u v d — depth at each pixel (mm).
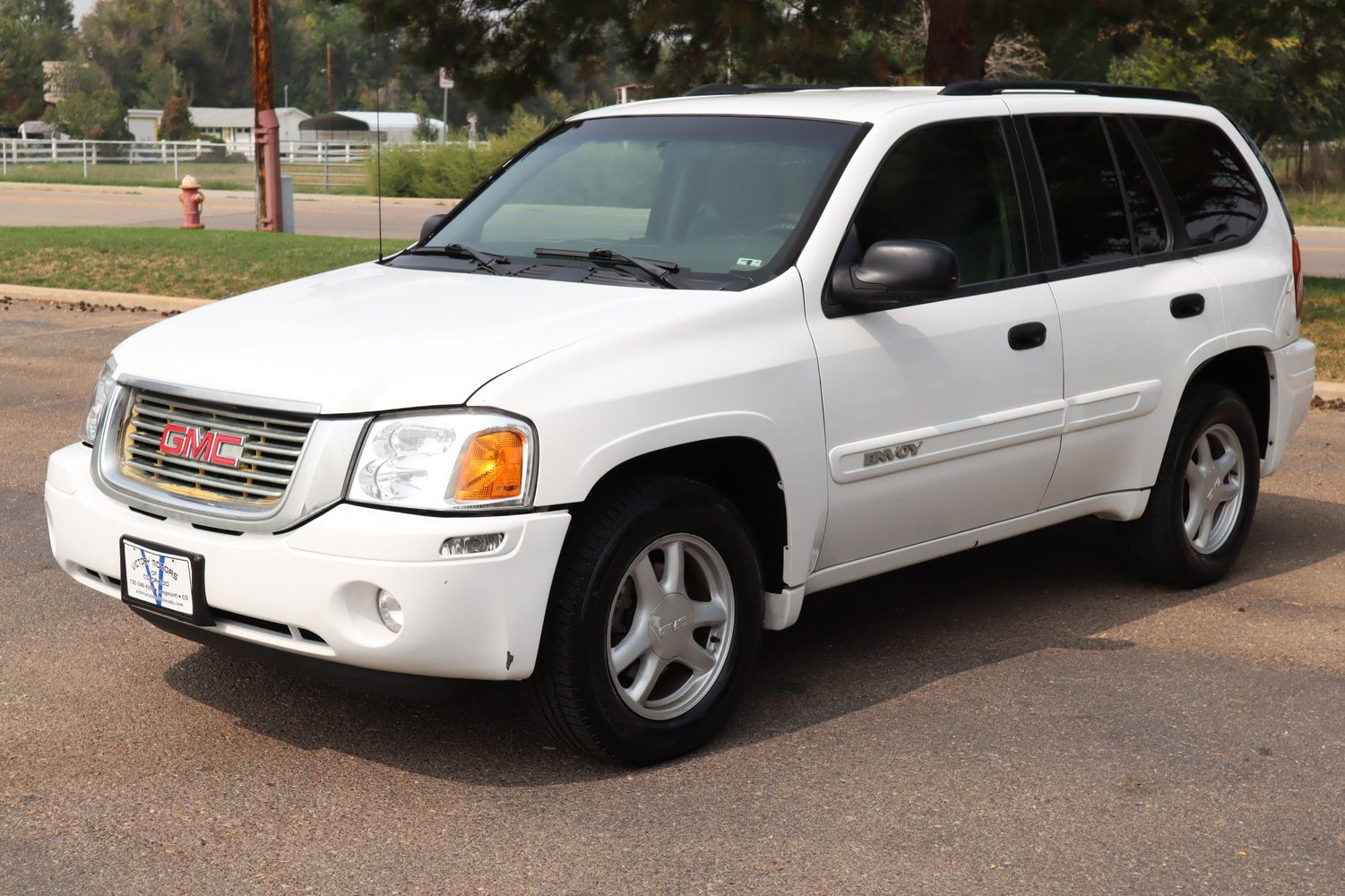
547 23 16188
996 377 5000
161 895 3430
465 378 3867
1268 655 5219
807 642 5359
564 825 3812
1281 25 15242
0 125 88562
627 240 4930
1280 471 8281
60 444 8484
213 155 51000
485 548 3781
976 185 5125
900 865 3598
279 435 3900
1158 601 5887
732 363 4266
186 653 5078
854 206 4707
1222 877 3551
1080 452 5398
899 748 4348
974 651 5246
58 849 3646
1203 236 6027
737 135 5051
